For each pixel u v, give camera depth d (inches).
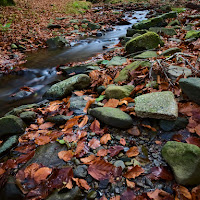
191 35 212.2
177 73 112.3
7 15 414.3
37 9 522.6
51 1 663.8
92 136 85.1
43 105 122.9
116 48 245.9
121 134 84.5
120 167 66.4
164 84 107.5
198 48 166.2
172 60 140.2
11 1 493.7
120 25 433.7
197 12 395.5
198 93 85.9
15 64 224.1
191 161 59.0
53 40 297.0
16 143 85.7
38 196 58.8
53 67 208.5
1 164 73.9
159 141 78.2
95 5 807.7
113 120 84.7
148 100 90.8
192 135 77.9
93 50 264.7
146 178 63.5
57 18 471.5
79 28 406.6
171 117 79.8
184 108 88.8
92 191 60.6
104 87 127.4
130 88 112.1
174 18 356.5
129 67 139.4
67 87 128.8
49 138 85.3
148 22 315.3
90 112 98.0
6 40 292.7
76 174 65.6
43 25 399.9
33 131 93.4
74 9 612.7
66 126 90.8
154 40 191.5
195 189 56.3
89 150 76.9
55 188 61.1
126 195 58.4
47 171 66.1
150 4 689.0
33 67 213.0
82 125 91.9
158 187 60.5
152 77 115.3
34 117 105.3
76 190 60.1
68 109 110.6
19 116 102.6
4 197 61.2
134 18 482.9
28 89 156.7
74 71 180.4
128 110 94.1
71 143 80.5
